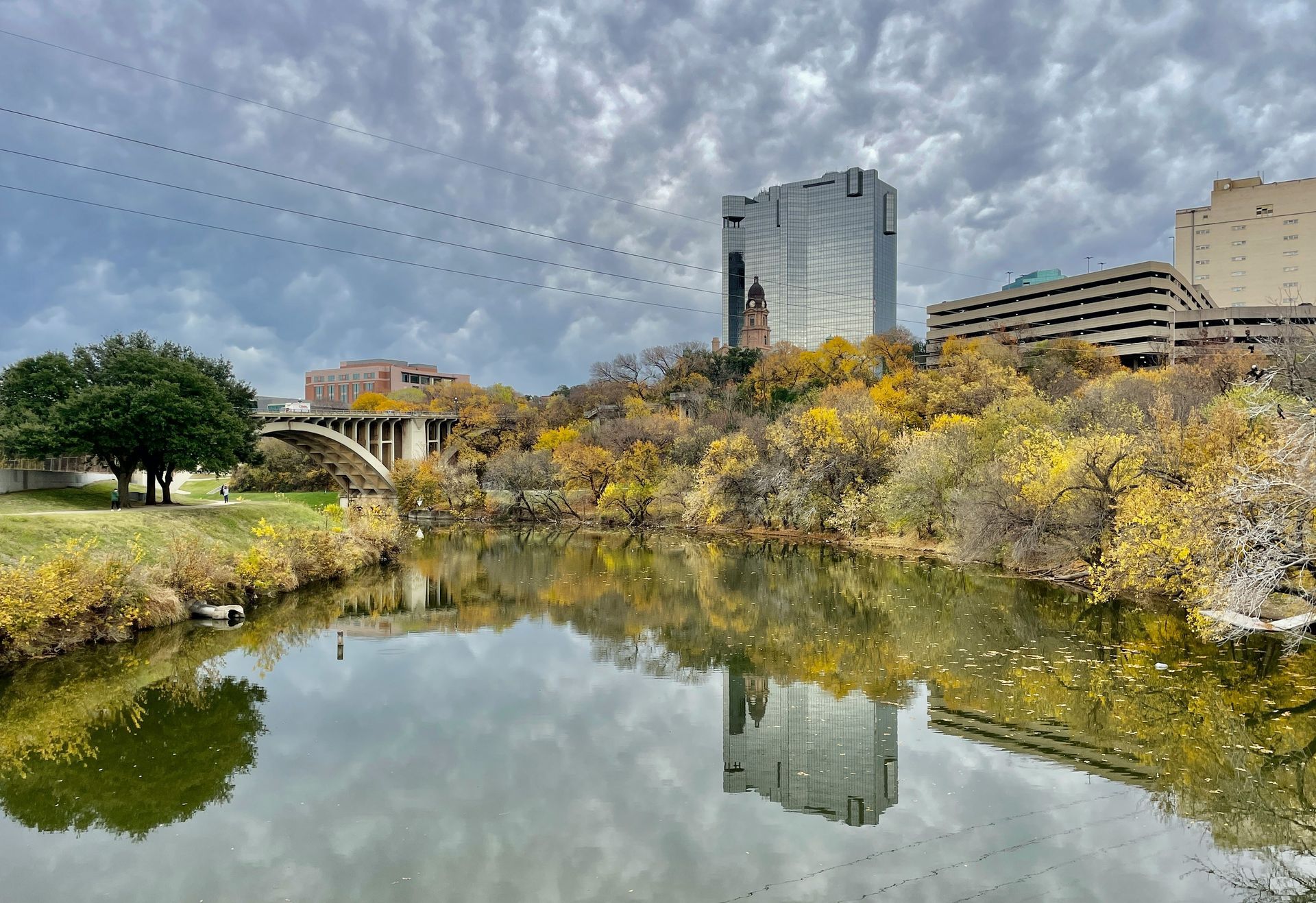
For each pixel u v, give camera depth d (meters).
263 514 47.00
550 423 108.69
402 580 44.19
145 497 55.53
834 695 22.67
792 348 121.75
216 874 13.22
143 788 16.66
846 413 61.03
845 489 58.34
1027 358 94.31
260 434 58.19
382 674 25.14
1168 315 128.50
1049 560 38.28
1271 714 19.73
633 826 14.85
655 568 48.28
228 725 20.33
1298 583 22.97
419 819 15.14
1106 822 14.72
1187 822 14.70
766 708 21.67
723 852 13.86
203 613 31.84
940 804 15.55
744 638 29.89
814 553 52.72
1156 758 17.50
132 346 49.16
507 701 22.38
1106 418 43.78
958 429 49.91
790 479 60.81
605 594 39.56
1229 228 158.12
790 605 36.09
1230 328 93.75
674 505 73.88
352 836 14.47
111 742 19.23
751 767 17.47
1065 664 24.36
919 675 24.25
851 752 18.28
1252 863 13.25
